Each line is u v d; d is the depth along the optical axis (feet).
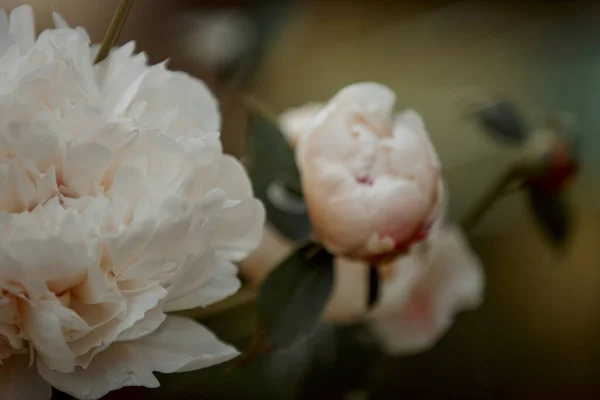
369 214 1.11
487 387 2.04
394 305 1.45
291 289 1.18
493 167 2.01
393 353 1.61
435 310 1.60
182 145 1.02
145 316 1.00
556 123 1.58
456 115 2.07
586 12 2.38
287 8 1.83
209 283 1.03
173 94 1.07
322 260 1.19
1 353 1.01
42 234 0.97
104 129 1.00
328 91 2.22
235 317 1.41
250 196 1.07
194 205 0.99
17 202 1.00
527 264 2.15
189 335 1.04
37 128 0.98
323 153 1.13
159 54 1.90
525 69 2.35
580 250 2.15
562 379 2.11
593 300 2.15
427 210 1.13
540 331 2.13
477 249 2.12
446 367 2.00
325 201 1.13
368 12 2.43
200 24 1.79
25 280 0.96
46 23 1.65
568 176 1.56
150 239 0.98
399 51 2.39
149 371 1.01
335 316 1.44
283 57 2.10
